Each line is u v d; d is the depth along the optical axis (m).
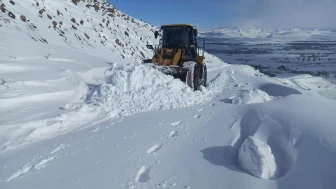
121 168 3.36
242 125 4.50
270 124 4.05
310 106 4.41
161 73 7.27
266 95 6.09
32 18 11.42
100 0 25.84
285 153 3.36
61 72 7.57
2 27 9.09
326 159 2.87
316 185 2.64
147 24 32.09
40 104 5.82
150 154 3.72
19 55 7.72
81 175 3.23
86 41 13.49
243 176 3.04
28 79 6.48
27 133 4.54
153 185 2.98
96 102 6.32
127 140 4.24
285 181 2.85
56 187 3.00
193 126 4.75
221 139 4.06
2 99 5.35
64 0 16.73
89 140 4.34
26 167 3.49
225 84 10.95
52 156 3.80
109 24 18.52
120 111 5.94
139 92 6.50
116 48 15.43
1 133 4.38
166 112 5.77
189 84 8.05
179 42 9.35
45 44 9.87
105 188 2.94
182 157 3.60
